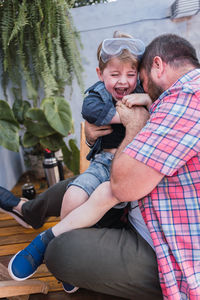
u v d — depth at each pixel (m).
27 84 2.39
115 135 1.13
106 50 1.04
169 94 0.72
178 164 0.68
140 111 0.86
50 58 2.26
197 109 0.67
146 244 0.85
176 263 0.75
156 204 0.76
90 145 1.20
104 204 0.88
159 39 0.80
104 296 1.19
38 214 1.46
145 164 0.69
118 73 1.05
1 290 1.04
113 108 1.00
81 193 1.02
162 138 0.68
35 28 2.09
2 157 2.57
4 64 2.18
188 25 2.75
